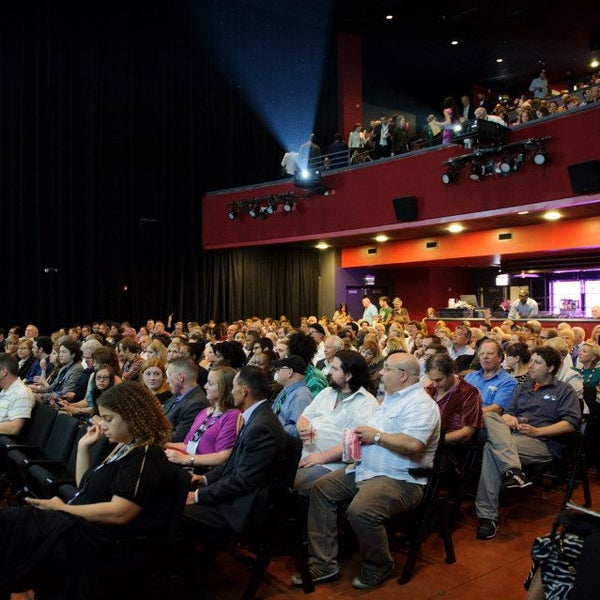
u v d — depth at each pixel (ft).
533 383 15.66
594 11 48.11
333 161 46.01
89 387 18.33
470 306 44.78
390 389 11.94
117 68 47.70
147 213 49.14
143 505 8.70
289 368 14.48
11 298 43.55
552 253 41.60
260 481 10.34
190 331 33.71
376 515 10.91
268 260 54.29
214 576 11.63
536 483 16.96
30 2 44.24
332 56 57.11
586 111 30.30
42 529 8.02
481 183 34.83
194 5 50.98
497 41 54.03
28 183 44.45
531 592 7.88
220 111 52.54
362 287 55.98
